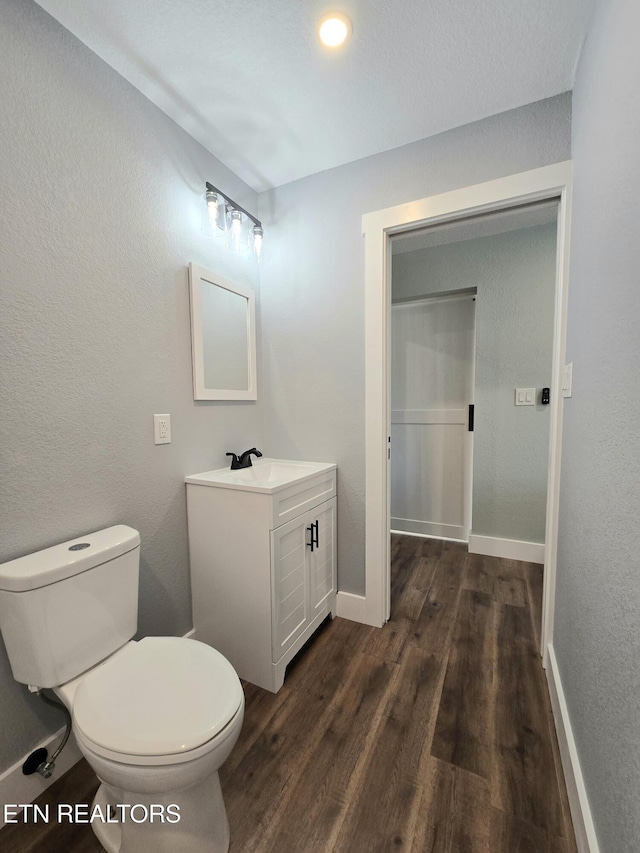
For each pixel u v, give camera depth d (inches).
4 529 40.7
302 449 79.8
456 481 120.4
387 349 72.3
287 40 46.9
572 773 39.4
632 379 27.7
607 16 36.1
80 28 45.0
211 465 69.5
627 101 29.9
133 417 54.8
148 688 36.8
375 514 72.6
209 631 62.9
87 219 48.1
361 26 45.1
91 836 39.0
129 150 53.3
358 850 36.8
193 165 64.4
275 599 56.5
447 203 63.1
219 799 37.5
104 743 31.0
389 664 62.5
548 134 56.6
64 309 45.7
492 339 103.3
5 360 40.3
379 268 69.1
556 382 58.9
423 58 49.4
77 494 47.7
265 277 81.5
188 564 64.3
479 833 37.9
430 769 44.5
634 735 25.4
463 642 68.0
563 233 56.1
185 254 63.1
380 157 68.5
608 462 32.9
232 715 34.1
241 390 76.1
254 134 63.8
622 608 28.6
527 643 67.4
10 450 40.9
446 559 104.8
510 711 52.7
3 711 40.5
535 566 99.7
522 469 102.7
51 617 39.0
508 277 100.8
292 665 62.6
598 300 37.9
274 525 55.7
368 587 73.9
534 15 43.7
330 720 51.6
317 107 57.9
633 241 28.2
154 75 51.9
